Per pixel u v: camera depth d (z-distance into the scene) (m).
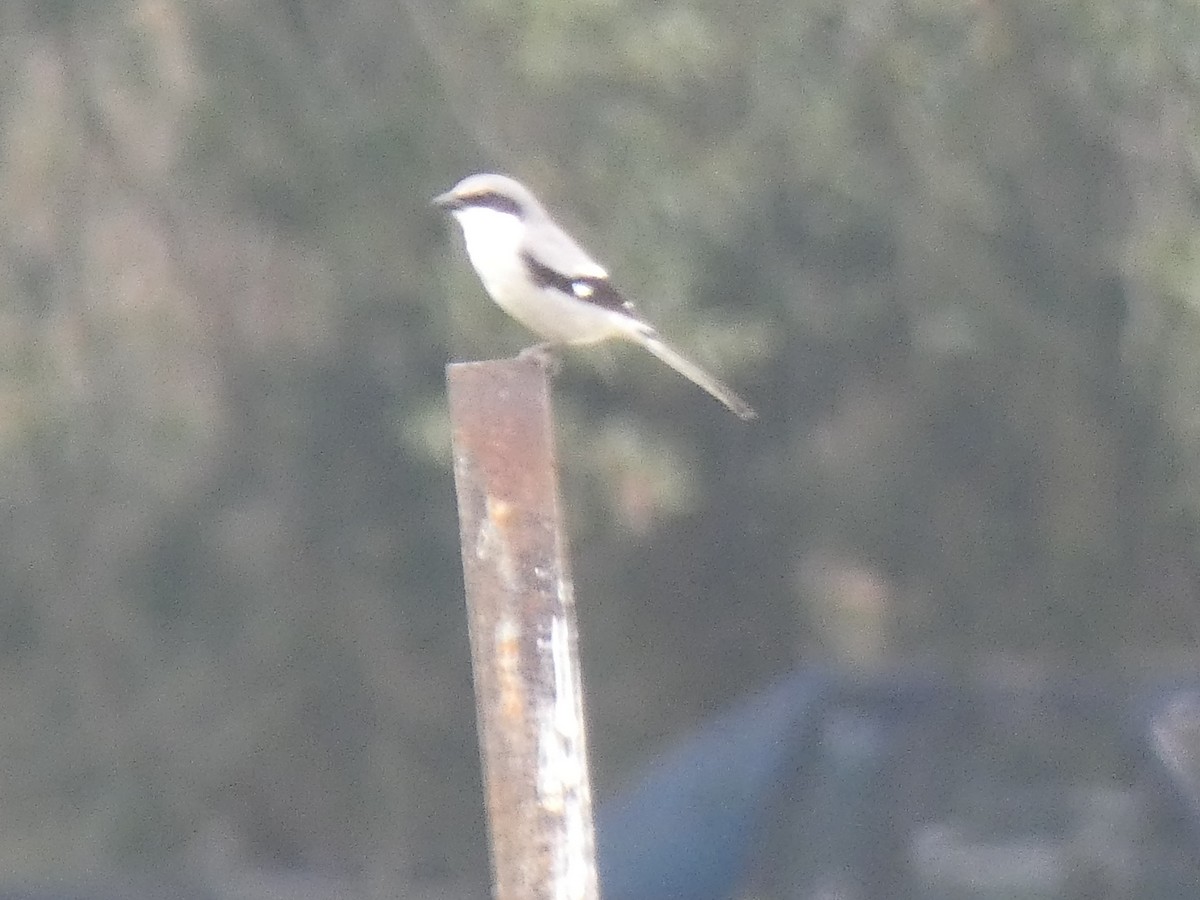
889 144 14.17
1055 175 14.02
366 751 17.12
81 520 16.86
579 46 13.20
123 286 16.33
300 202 14.49
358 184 14.26
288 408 16.47
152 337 16.53
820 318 15.02
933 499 15.95
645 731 17.36
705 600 17.22
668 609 17.33
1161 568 14.99
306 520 16.73
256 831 17.22
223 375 16.56
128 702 17.16
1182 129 13.45
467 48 14.20
